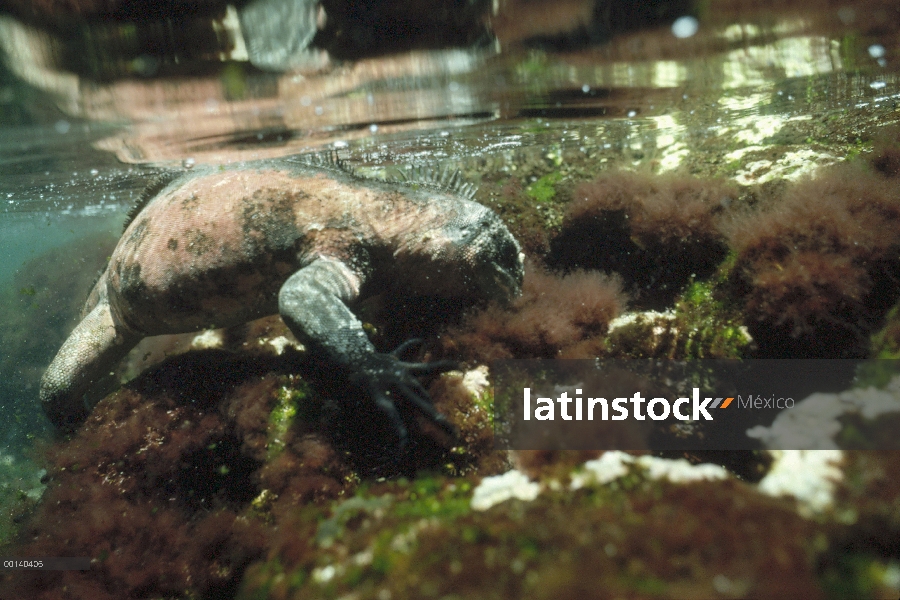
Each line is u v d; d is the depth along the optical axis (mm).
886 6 1265
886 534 819
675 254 1186
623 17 1265
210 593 1042
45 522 1081
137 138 1426
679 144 1423
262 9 1231
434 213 1131
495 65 1315
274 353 1156
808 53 1342
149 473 1093
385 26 1257
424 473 1020
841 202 1105
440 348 1111
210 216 1127
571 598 724
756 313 1095
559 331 1115
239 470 1093
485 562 808
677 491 904
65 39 1226
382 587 816
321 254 1119
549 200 1282
